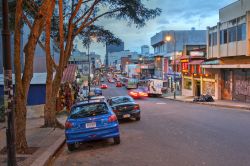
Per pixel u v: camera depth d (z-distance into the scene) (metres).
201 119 19.47
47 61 18.11
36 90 26.22
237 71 37.62
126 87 80.44
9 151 8.37
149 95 55.28
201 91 47.12
